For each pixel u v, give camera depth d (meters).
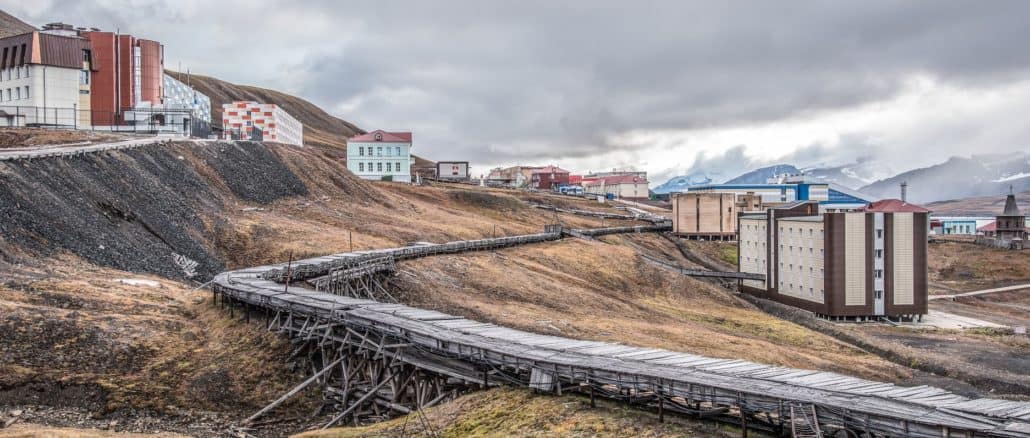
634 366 30.72
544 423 29.28
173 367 39.97
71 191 61.81
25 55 100.81
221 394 38.41
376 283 68.88
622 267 107.12
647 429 27.77
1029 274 136.25
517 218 160.25
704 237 170.50
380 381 39.16
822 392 26.61
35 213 54.88
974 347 82.31
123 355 39.94
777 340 78.56
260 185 97.56
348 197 113.75
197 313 48.62
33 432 29.73
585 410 30.02
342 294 63.56
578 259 105.88
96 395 35.94
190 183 82.81
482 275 81.81
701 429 27.53
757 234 124.00
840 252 100.62
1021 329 92.94
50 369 37.03
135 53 124.81
